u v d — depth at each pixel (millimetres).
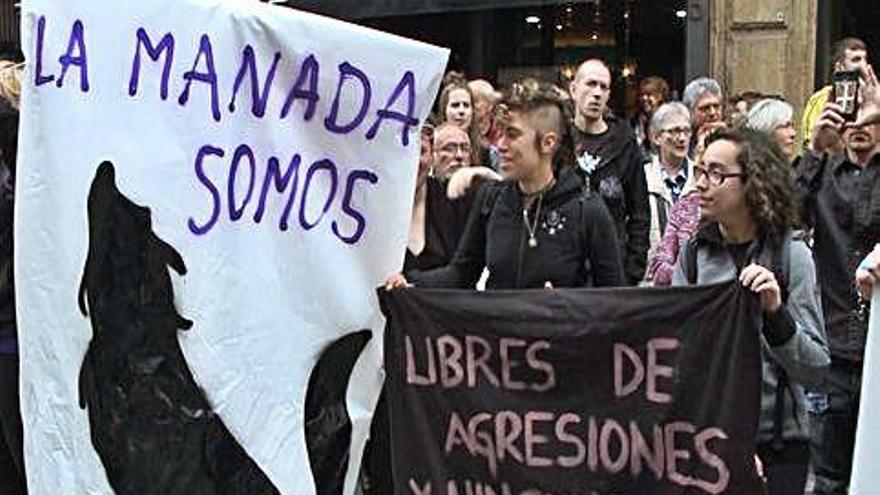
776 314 3174
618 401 3232
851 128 4789
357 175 3412
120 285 3184
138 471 3254
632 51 10102
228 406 3285
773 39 9352
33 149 3115
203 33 3193
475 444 3377
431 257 4414
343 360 3443
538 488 3316
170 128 3178
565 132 3934
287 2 8094
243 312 3281
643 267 5777
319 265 3379
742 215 3531
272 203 3307
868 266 3133
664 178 6438
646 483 3223
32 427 3232
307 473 3402
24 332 3189
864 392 3150
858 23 9359
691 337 3146
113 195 3146
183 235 3203
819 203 4863
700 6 9453
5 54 7664
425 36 10469
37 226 3141
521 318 3305
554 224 3906
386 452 4008
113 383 3215
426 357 3410
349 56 3357
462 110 6008
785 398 3486
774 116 5910
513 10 10344
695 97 7156
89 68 3104
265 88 3273
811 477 5031
